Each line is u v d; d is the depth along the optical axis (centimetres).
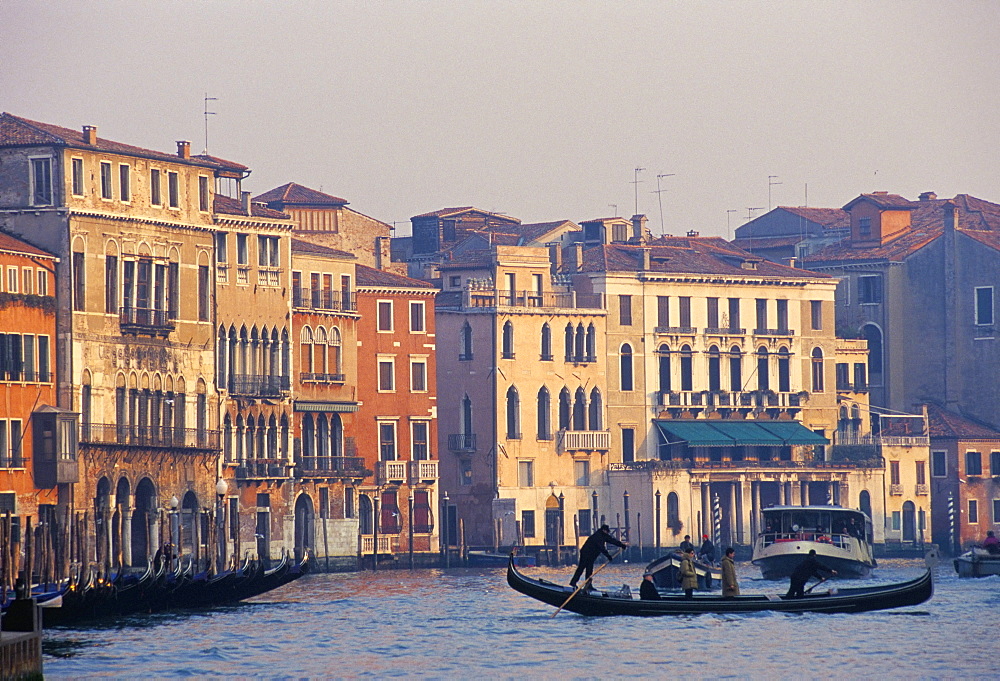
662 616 17262
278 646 16025
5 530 17238
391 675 14538
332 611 18950
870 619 17350
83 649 15800
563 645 15838
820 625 16788
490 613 18650
